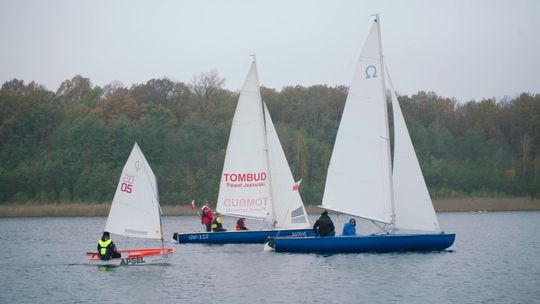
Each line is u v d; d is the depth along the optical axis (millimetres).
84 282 38469
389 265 42688
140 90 139625
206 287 36656
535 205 115688
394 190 47594
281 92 139375
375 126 47688
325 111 130750
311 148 115562
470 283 37406
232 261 45469
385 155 47438
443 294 34562
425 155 125812
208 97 135500
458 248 55219
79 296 34719
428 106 139375
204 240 55844
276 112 132875
